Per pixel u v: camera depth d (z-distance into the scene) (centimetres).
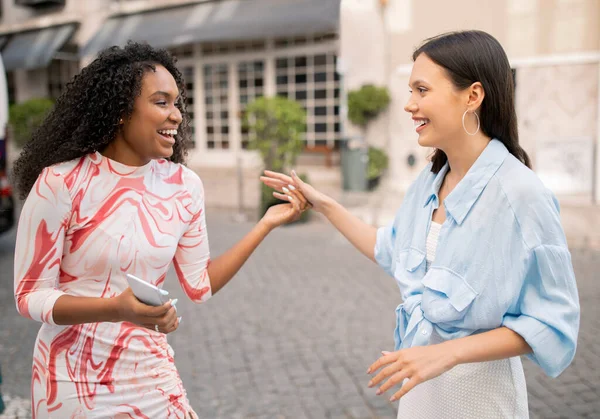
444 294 147
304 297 505
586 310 450
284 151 822
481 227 144
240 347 402
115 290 152
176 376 167
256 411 313
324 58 1178
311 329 432
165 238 156
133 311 129
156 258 155
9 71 1517
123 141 151
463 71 145
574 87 891
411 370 133
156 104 146
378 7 1000
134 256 151
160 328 132
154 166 159
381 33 1006
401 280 164
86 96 145
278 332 427
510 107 150
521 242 141
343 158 1017
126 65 144
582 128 896
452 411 156
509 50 923
